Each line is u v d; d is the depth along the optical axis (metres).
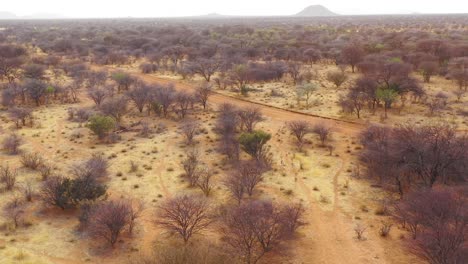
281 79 96.50
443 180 36.34
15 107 67.44
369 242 29.81
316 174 42.19
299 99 74.12
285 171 43.06
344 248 29.25
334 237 30.64
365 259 27.92
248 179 37.12
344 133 56.16
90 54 145.75
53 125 61.75
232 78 89.44
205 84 82.38
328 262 27.73
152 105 67.56
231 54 126.94
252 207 30.31
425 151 36.53
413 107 67.00
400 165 38.09
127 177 42.09
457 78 78.69
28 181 40.66
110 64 126.00
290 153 48.62
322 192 37.94
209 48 131.75
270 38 171.00
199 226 30.80
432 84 83.62
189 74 100.38
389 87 67.19
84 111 65.62
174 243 29.55
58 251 28.84
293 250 28.95
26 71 95.75
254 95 80.19
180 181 40.97
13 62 102.31
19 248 29.06
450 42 123.38
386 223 32.09
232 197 36.81
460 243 24.56
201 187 38.22
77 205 35.25
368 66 90.12
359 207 34.97
